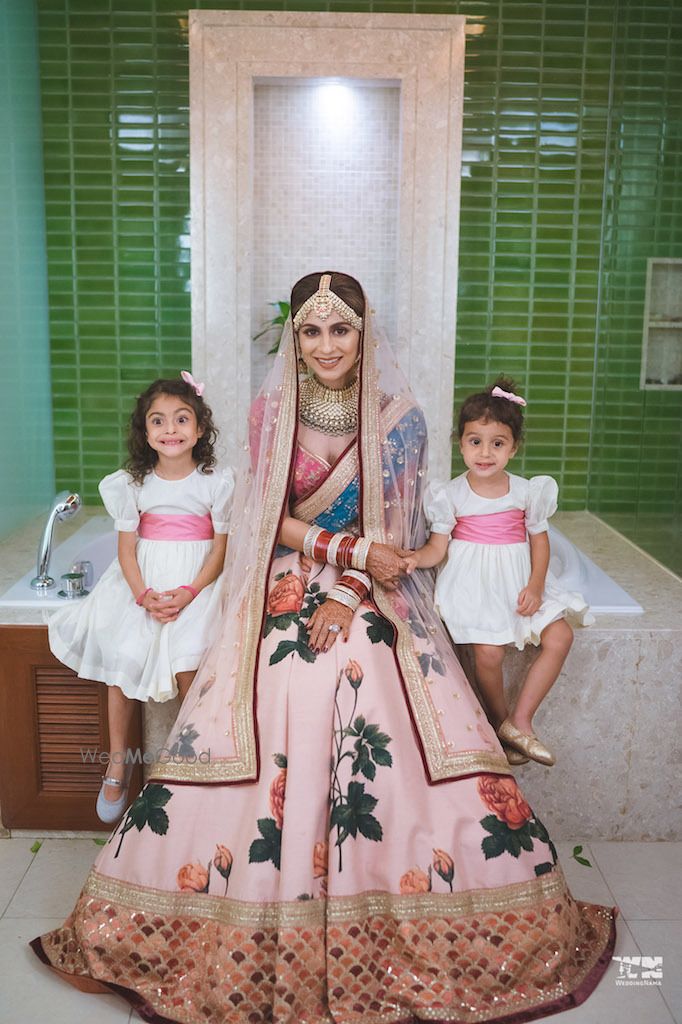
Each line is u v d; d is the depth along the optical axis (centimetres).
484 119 361
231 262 357
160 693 217
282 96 362
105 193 363
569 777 242
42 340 367
